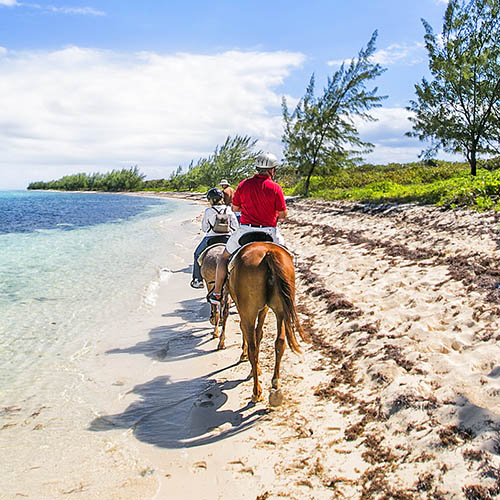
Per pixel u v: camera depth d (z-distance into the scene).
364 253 11.60
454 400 4.40
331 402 5.10
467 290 7.17
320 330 7.36
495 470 3.41
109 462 4.38
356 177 40.91
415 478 3.62
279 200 5.65
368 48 33.72
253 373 5.28
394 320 6.80
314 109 35.56
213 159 71.38
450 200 16.66
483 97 19.42
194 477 4.08
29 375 6.46
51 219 34.78
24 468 4.29
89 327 8.56
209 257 7.20
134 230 26.17
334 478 3.83
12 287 11.63
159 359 7.02
